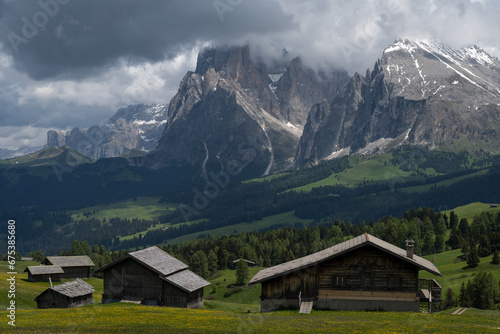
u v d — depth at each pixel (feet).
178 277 212.64
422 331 115.55
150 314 151.53
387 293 172.35
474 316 148.66
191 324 129.70
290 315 155.33
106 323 129.90
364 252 175.73
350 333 113.19
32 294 278.67
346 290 174.50
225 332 115.75
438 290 194.70
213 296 460.14
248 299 439.22
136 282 210.79
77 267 418.92
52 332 113.29
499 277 387.96
